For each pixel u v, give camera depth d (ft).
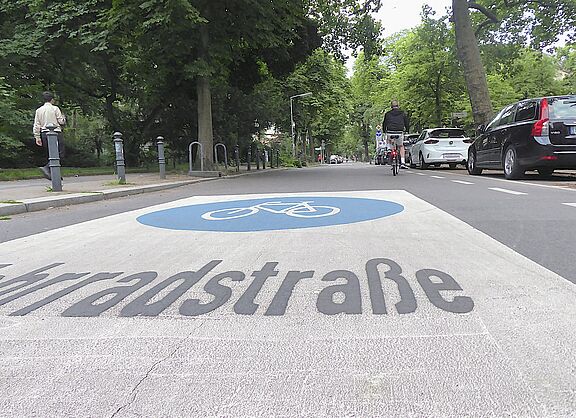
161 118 88.53
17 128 68.28
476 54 60.39
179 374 7.14
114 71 83.82
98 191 33.50
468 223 18.37
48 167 35.55
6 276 12.92
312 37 73.46
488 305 9.55
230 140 94.27
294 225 19.07
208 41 56.54
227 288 11.13
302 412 6.05
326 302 9.98
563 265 12.23
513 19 80.02
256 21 56.75
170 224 20.53
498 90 116.88
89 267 13.57
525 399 6.23
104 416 6.10
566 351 7.54
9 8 70.59
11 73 73.41
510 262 12.62
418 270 12.08
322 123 208.64
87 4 63.98
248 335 8.47
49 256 15.12
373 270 12.19
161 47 56.54
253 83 78.64
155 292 11.04
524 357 7.36
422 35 94.53
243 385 6.76
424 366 7.15
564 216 19.30
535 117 35.83
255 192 34.22
